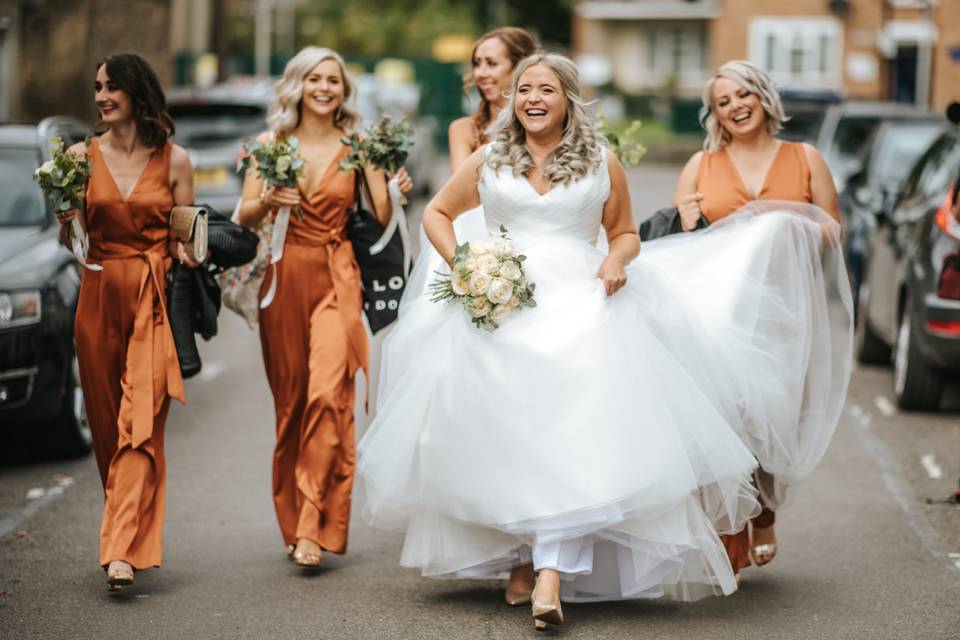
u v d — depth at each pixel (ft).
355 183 23.70
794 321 22.13
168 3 85.30
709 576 20.72
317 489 22.90
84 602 21.42
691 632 20.04
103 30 76.64
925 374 35.76
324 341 23.26
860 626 20.39
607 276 20.03
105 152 22.63
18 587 22.24
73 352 31.04
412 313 21.53
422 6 225.56
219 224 22.74
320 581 22.56
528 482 19.30
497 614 20.84
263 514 26.76
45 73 73.00
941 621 20.65
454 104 156.76
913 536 25.43
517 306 19.86
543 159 20.59
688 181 23.65
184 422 35.14
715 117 23.41
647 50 222.28
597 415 19.38
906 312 36.32
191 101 62.18
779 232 22.40
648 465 19.26
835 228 22.67
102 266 22.59
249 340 48.42
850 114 60.64
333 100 23.47
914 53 159.84
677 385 20.18
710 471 20.12
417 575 22.95
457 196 21.03
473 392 19.65
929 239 35.37
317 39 218.38
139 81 22.27
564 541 19.48
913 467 30.81
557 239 20.47
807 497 28.25
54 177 21.61
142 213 22.41
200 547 24.54
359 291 23.77
